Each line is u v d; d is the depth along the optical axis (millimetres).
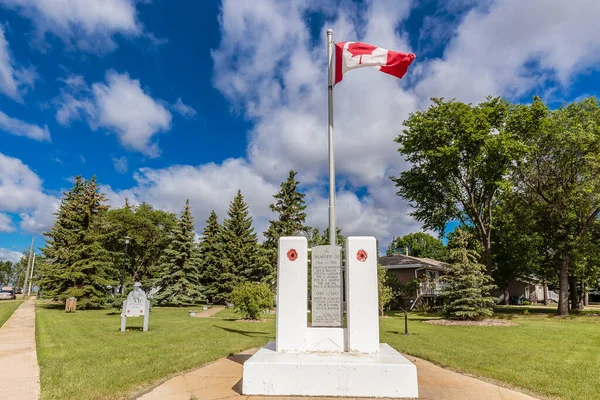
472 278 18938
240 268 35906
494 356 8883
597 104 23688
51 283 26953
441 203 27562
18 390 5648
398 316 23406
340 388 5590
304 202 35156
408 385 5574
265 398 5461
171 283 34688
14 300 41250
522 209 25922
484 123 22688
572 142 22641
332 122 8055
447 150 22688
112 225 35469
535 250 26719
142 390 5785
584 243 24203
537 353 9492
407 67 8391
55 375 6496
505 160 23234
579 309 32781
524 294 48344
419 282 31328
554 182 24078
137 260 42281
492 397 5621
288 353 6508
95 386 5832
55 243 34188
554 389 6012
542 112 23094
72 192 37344
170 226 43688
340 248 7199
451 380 6617
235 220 37250
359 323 6559
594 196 22500
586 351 10039
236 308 19703
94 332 12719
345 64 8367
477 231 26156
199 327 14570
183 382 6258
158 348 9328
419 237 68000
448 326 16781
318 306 7008
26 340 10797
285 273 6844
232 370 7133
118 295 25469
